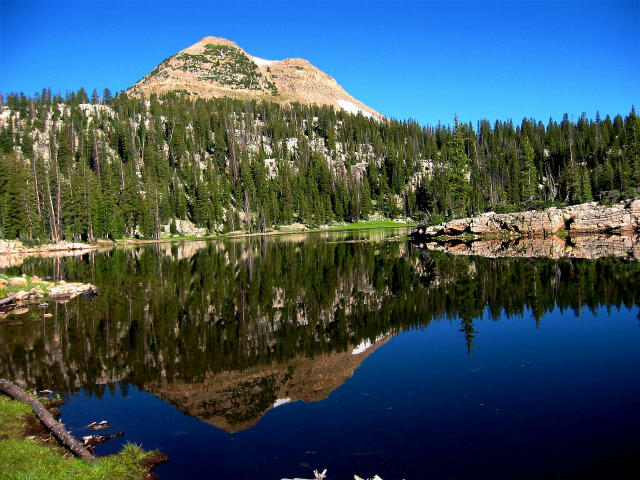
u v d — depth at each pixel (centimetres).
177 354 1816
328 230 13638
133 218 11275
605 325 1931
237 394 1371
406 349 1738
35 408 1239
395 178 16500
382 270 3969
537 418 1102
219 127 16850
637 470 859
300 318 2361
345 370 1538
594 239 5800
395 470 895
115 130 15838
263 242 8956
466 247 5806
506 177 13800
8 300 2969
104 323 2380
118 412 1276
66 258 6500
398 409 1194
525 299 2503
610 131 15400
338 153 18875
